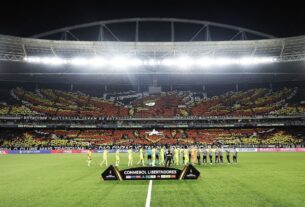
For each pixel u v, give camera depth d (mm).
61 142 67562
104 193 16078
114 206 13000
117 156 33188
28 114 72125
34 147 64688
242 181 19938
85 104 79125
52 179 22156
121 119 72438
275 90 82562
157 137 70125
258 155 48438
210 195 15117
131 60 60344
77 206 13148
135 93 85875
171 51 60500
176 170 20844
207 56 62500
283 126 71312
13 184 19859
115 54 61156
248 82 85688
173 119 72375
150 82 86062
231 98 81250
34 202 14078
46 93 83188
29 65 70875
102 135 71188
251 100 78938
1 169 29859
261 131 70875
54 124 71250
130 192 16234
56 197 15211
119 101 81562
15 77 80375
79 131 72812
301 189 16781
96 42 57469
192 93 85875
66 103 78875
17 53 60219
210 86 88062
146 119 72562
